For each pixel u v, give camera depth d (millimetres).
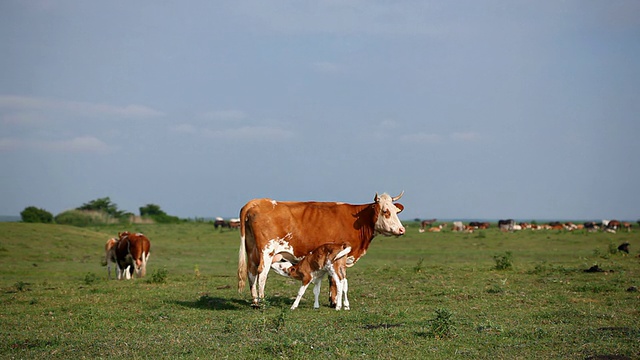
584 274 19531
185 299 15562
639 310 12641
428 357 8633
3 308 14531
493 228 75438
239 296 16047
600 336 9758
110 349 9492
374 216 14266
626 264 23172
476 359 8516
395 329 10461
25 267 27922
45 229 40188
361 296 15594
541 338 9727
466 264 25547
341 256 13305
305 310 13203
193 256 36406
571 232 58688
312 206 14117
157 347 9500
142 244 23547
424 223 75125
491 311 12695
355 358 8555
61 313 13695
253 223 13711
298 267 13523
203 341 9781
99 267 29047
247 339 9836
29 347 10055
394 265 27594
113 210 76938
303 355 8719
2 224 40312
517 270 21062
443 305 13648
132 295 16562
